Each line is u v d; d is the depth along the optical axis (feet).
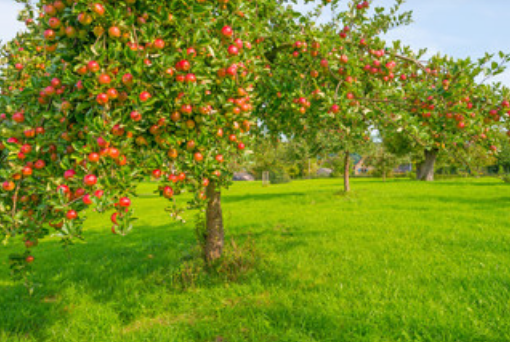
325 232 28.73
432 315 12.42
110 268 21.61
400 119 12.82
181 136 9.82
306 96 14.15
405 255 20.39
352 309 13.44
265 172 123.44
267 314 13.52
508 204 39.91
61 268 22.75
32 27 10.81
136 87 8.31
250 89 11.13
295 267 19.20
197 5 9.17
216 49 10.22
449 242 23.04
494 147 13.23
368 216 35.14
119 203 8.07
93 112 8.22
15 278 11.19
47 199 8.28
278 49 17.12
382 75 14.99
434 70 14.26
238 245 24.29
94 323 13.94
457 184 76.28
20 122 8.37
